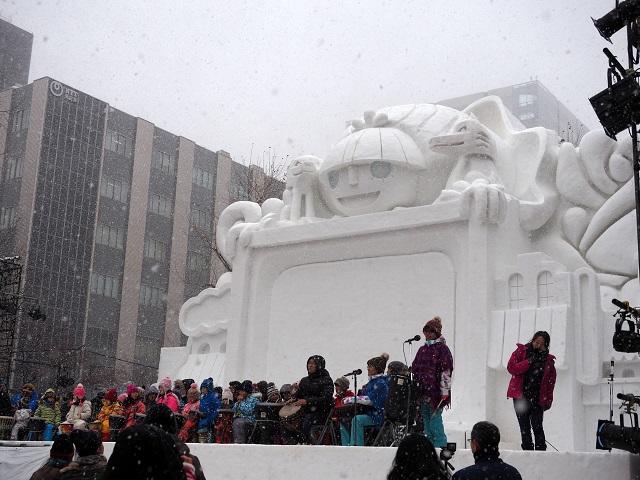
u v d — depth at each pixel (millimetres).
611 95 10070
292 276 17953
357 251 16797
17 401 17703
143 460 3793
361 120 18016
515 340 13953
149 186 47062
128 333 44688
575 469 8844
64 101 43625
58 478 6859
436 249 15719
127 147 46594
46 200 42125
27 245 40812
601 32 10656
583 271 13852
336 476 8328
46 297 41250
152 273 46500
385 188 16703
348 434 9797
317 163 18156
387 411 8703
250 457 8938
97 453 6664
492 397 14148
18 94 43750
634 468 9742
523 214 15914
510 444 13555
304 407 9859
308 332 17281
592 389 13430
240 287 18406
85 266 43344
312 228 17328
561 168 16688
